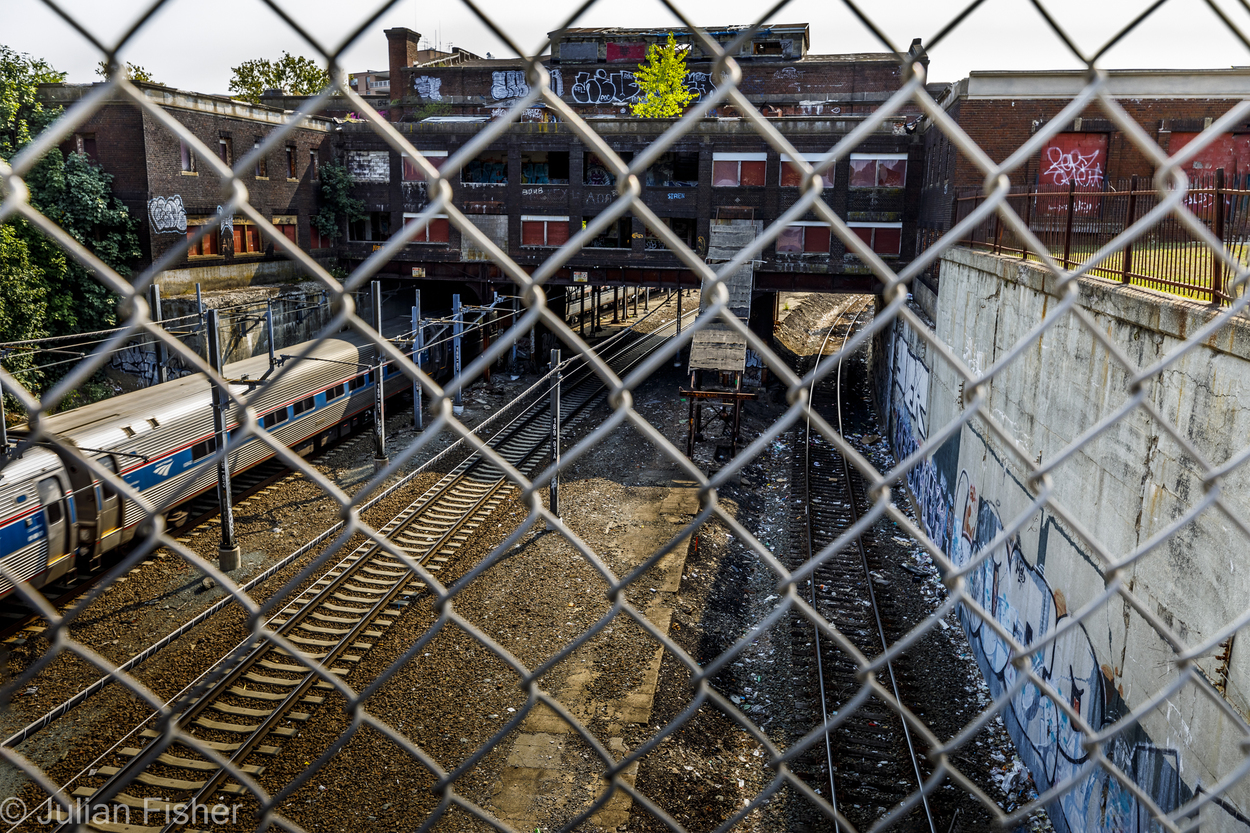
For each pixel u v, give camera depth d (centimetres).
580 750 1017
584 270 3300
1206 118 2114
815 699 1180
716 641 1345
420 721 1066
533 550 1620
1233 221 628
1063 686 879
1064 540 895
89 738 1005
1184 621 628
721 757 1066
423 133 3331
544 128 3222
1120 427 766
